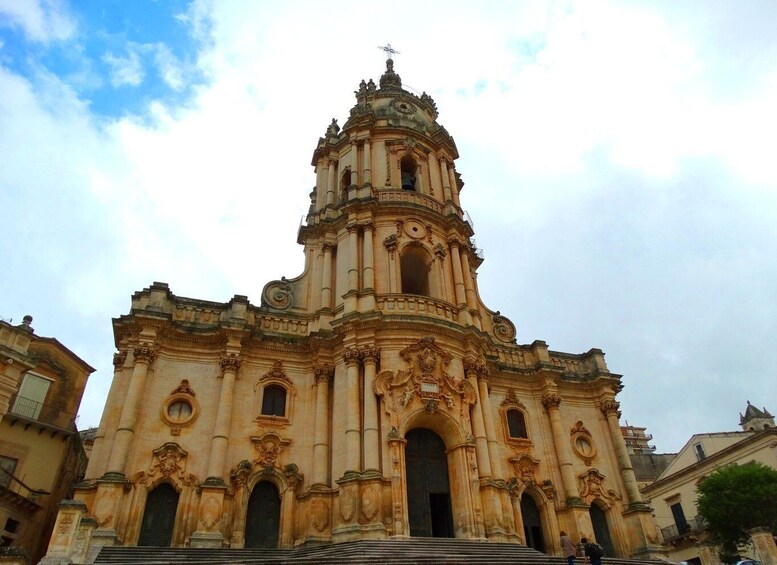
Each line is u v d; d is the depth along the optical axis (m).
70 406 37.53
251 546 26.81
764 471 37.25
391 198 37.19
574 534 31.33
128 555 22.56
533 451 34.16
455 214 37.91
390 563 20.25
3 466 31.53
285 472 28.56
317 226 37.72
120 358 29.77
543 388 36.47
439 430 30.34
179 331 30.44
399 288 33.56
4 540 29.28
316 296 35.38
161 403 28.80
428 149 41.94
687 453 51.28
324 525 26.98
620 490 34.66
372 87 47.62
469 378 31.53
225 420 28.58
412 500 28.38
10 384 26.39
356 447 27.66
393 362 30.22
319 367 31.33
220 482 26.81
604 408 37.12
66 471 35.69
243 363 31.09
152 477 26.75
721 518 37.25
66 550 17.42
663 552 32.03
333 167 41.53
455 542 25.25
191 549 23.77
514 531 28.41
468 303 35.38
